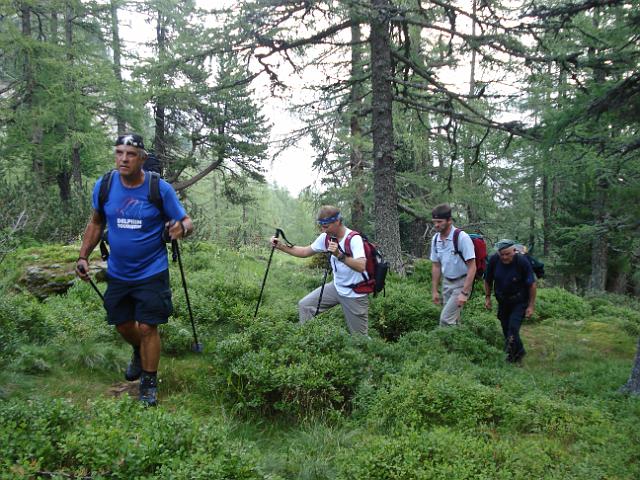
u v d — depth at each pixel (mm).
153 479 2693
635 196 7918
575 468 3494
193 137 22406
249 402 4445
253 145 22234
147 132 24828
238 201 25906
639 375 5312
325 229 5664
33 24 23156
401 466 3344
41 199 12852
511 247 6852
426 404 4457
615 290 23047
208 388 4758
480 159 13836
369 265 5781
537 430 4203
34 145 19094
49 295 7277
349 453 3637
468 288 6535
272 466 3432
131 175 3975
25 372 4578
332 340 5309
